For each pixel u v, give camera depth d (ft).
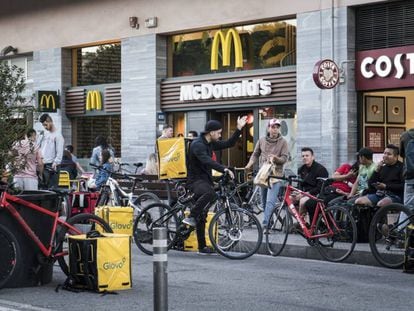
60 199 30.45
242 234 38.73
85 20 74.74
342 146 55.21
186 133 67.15
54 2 77.51
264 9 60.18
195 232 40.27
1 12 83.15
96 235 28.66
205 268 35.42
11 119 30.42
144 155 69.15
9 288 28.94
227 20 62.90
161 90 68.49
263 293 28.99
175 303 26.81
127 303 26.43
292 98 58.95
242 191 58.54
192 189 38.65
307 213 39.99
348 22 55.06
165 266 20.11
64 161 65.92
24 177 42.93
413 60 52.03
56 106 76.74
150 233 39.96
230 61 63.87
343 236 38.09
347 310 25.95
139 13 69.67
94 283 28.14
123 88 71.20
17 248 28.53
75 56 77.77
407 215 35.17
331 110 55.52
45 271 29.84
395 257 35.73
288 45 59.82
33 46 80.18
